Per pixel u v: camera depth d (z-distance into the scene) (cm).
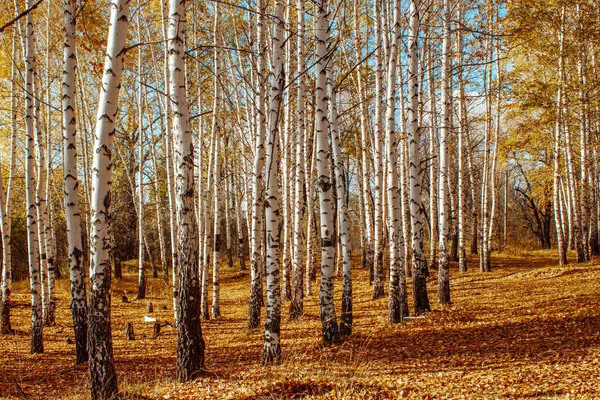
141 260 2086
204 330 1266
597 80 1728
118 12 567
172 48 678
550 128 1838
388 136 1011
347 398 577
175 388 652
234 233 3872
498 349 758
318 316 1259
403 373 677
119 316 1633
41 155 1292
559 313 938
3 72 1408
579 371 610
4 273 1271
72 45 887
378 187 1484
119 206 2775
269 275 768
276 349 763
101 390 574
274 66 874
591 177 2183
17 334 1256
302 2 1088
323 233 881
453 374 649
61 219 2503
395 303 1029
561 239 1806
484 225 2011
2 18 1299
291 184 1819
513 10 1484
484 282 1614
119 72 575
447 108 1223
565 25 1695
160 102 1833
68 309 1742
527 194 3647
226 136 2344
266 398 591
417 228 1092
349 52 1756
